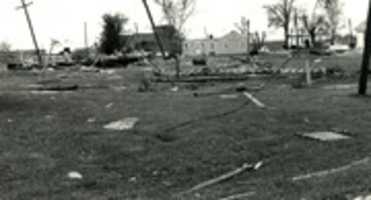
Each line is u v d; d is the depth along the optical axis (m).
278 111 11.80
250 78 24.81
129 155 7.55
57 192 5.82
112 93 18.28
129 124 10.11
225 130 9.38
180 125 9.97
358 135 8.89
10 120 10.80
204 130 9.39
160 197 5.57
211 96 15.98
